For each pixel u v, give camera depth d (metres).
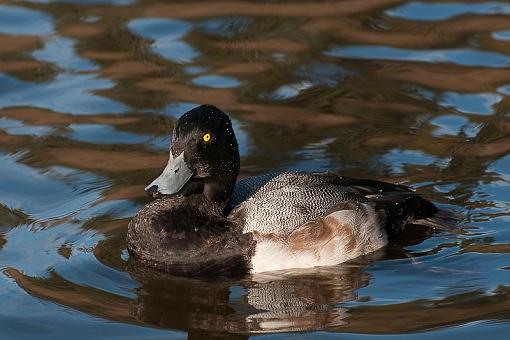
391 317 9.84
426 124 13.99
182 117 10.91
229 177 11.01
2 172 12.98
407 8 17.52
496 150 13.26
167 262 10.83
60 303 10.16
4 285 10.48
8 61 15.84
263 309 10.05
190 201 11.02
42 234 11.58
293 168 12.90
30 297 10.27
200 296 10.34
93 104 14.65
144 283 10.59
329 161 13.09
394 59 15.80
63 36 16.61
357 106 14.52
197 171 10.88
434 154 13.22
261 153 13.29
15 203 12.32
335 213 11.00
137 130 13.97
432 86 14.99
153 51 16.11
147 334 9.59
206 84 15.16
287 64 15.72
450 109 14.37
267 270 10.78
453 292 10.30
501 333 9.45
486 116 14.13
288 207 10.96
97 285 10.53
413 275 10.70
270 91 14.95
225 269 10.77
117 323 9.78
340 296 10.30
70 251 11.20
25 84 15.20
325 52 16.05
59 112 14.48
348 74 15.40
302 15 17.36
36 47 16.23
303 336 9.49
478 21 16.92
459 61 15.70
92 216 11.95
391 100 14.65
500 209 11.91
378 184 11.65
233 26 16.94
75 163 13.20
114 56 15.99
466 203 12.05
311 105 14.56
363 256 11.15
